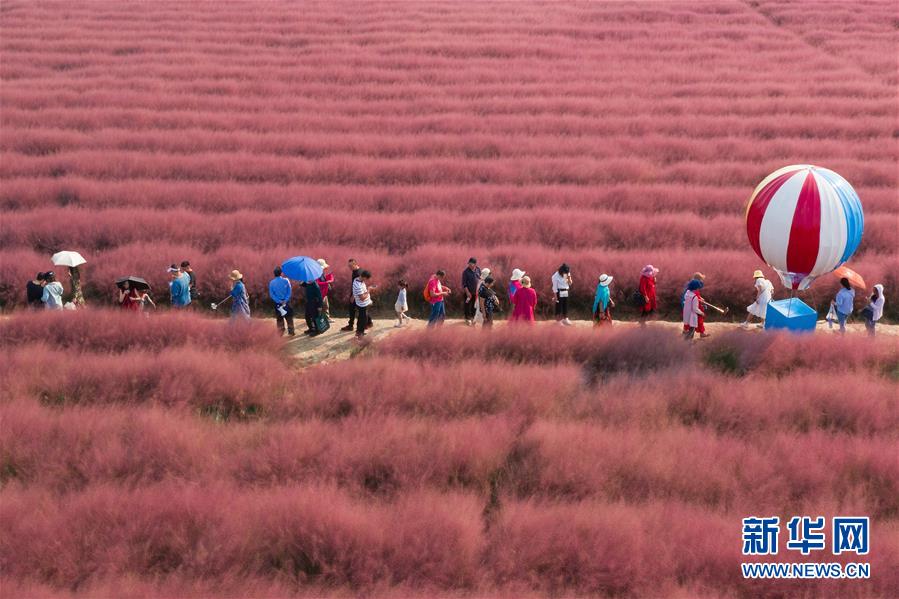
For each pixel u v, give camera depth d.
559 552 8.05
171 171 22.91
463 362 12.19
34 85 29.64
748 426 10.70
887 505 9.07
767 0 44.38
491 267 17.05
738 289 16.47
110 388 11.50
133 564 7.93
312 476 9.41
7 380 11.51
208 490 8.88
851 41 36.69
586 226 19.27
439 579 7.80
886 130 26.06
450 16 40.28
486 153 24.81
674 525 8.34
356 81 31.25
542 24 39.28
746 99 28.94
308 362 13.86
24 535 8.06
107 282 16.75
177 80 30.75
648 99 29.47
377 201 21.23
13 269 16.67
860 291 16.33
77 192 21.11
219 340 13.52
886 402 11.05
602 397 11.27
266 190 21.56
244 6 42.25
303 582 7.92
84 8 41.28
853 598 7.57
